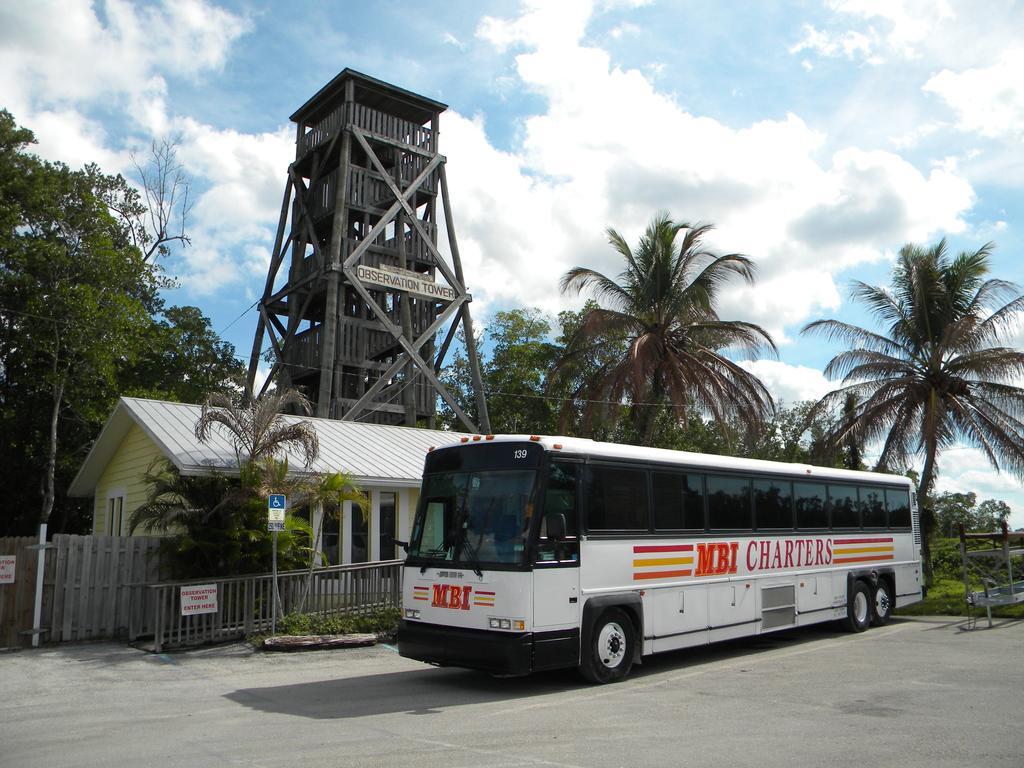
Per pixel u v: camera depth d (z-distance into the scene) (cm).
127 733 780
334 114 2930
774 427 3900
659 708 888
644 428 2608
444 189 3081
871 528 1648
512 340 4231
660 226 2666
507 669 939
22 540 1390
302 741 736
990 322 2475
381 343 2911
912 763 651
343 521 1780
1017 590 1648
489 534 1012
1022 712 844
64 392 3025
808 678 1073
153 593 1434
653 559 1145
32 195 2891
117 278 2969
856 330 2691
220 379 3653
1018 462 2466
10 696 985
